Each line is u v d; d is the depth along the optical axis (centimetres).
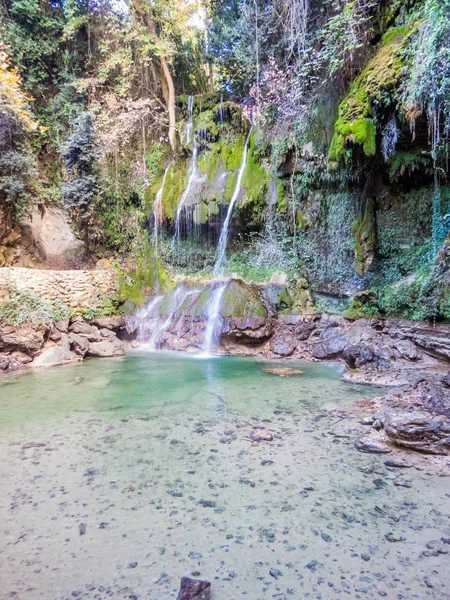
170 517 261
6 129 1095
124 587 197
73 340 928
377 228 934
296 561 216
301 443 390
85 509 273
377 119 755
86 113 1187
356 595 190
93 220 1266
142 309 1134
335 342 862
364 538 237
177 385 649
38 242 1226
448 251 726
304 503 278
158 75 1462
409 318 807
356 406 512
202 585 188
